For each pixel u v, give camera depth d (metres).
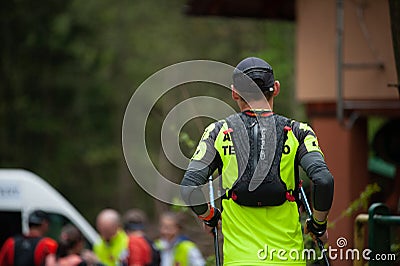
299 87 23.97
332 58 23.39
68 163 65.81
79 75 65.06
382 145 23.58
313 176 10.60
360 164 23.83
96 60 64.31
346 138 23.42
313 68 23.77
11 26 61.62
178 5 65.19
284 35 37.72
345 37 22.97
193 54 62.91
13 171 29.28
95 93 65.38
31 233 24.16
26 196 28.98
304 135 10.95
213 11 27.98
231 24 57.47
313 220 10.88
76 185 68.06
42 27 62.03
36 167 64.44
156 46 64.31
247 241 10.88
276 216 10.91
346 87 22.91
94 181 68.81
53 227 28.84
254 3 27.75
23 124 63.16
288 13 28.45
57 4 62.44
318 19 23.70
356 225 14.30
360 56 22.78
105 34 64.56
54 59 63.69
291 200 10.93
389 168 25.86
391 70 22.23
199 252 24.38
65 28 61.34
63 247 23.69
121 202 67.62
